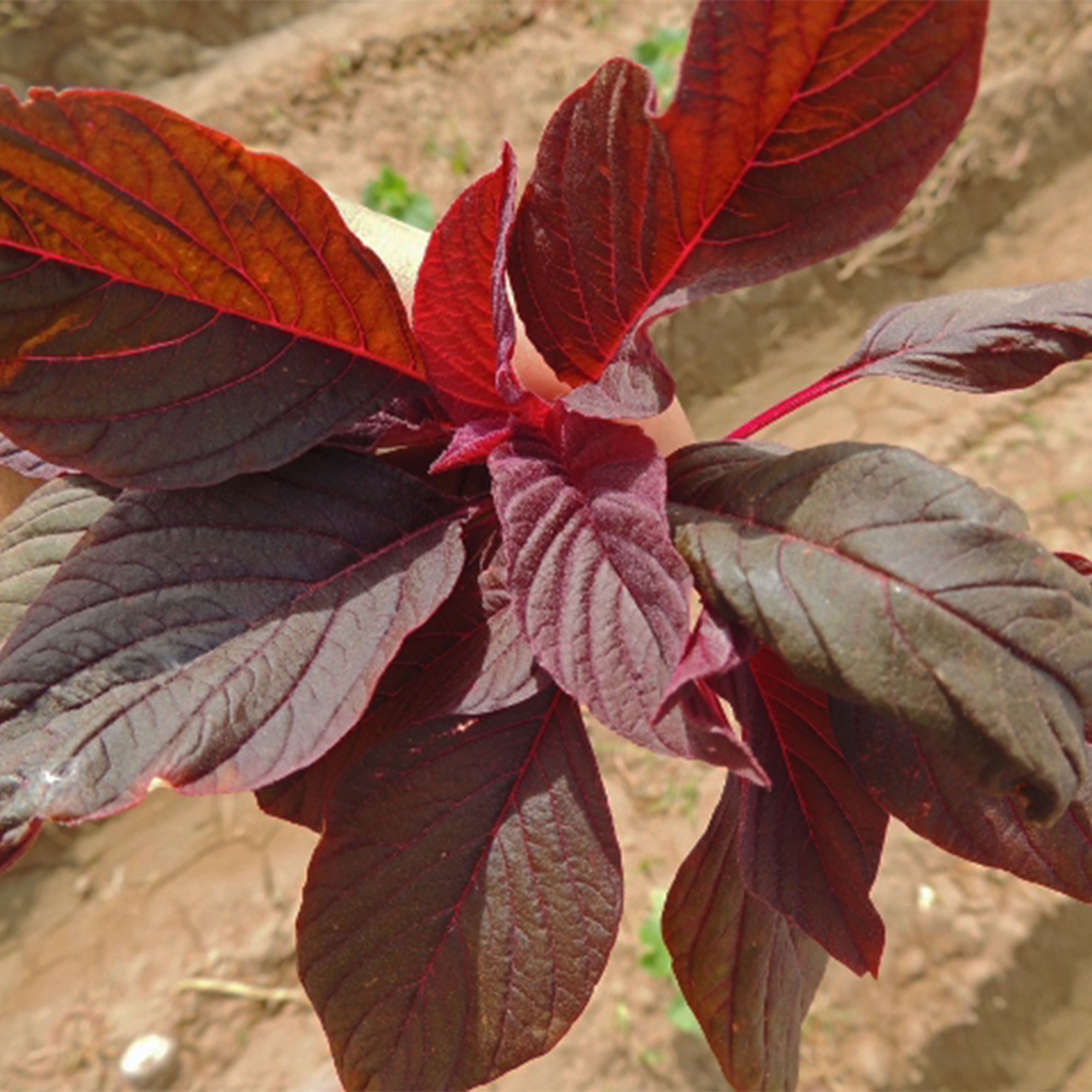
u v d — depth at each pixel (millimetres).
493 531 595
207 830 1566
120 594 551
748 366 1796
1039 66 1889
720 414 1781
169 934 1465
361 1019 573
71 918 1500
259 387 569
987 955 1336
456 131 1844
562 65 1888
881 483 525
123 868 1539
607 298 571
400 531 576
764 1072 614
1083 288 604
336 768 593
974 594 512
